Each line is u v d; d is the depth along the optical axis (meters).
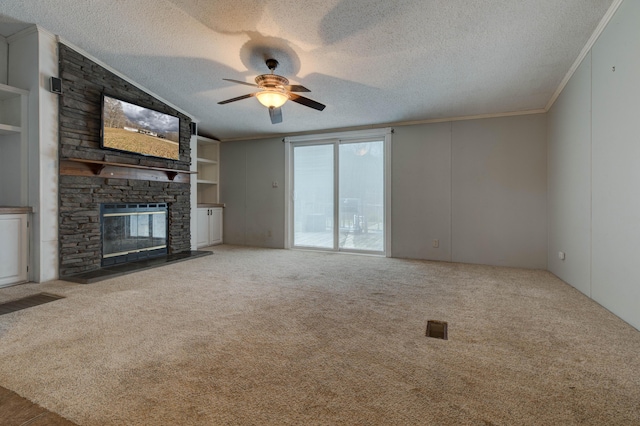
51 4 2.83
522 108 4.43
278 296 3.02
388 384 1.56
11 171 3.43
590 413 1.35
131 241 4.45
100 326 2.26
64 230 3.53
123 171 4.17
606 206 2.64
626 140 2.32
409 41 2.96
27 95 3.32
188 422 1.28
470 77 3.59
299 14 2.67
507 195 4.58
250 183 6.48
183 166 5.16
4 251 3.18
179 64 3.70
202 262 4.67
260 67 3.63
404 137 5.18
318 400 1.43
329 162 5.82
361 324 2.34
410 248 5.14
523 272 4.16
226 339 2.07
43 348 1.92
